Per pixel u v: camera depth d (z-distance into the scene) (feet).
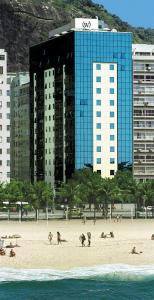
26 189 650.02
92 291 299.79
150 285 311.47
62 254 389.60
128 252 397.39
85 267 350.02
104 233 508.53
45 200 650.02
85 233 512.22
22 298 287.28
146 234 504.84
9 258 374.02
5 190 647.15
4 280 321.11
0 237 474.49
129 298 287.89
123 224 603.26
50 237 444.55
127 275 331.57
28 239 467.11
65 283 315.17
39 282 317.22
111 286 309.63
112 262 363.35
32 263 360.69
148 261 366.43
